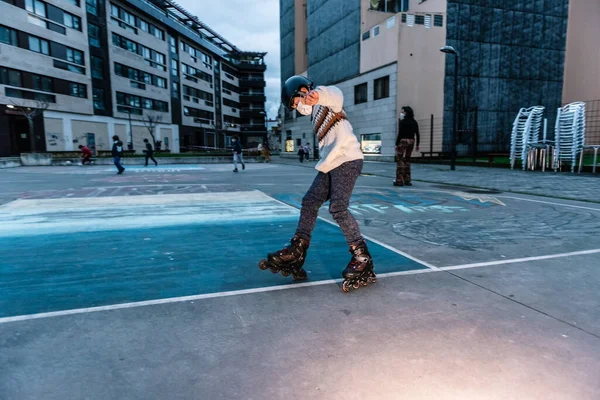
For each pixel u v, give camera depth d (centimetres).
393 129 2127
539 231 446
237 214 564
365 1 2359
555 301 247
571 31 2430
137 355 183
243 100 7512
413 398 153
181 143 5069
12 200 704
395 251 363
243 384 162
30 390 156
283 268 278
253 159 2805
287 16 3825
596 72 2550
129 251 367
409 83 2089
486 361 178
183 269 313
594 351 187
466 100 2188
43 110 2809
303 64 3653
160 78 4550
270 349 190
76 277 294
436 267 316
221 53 6272
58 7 3086
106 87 3647
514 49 2259
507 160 1911
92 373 168
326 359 181
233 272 306
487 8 2172
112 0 3691
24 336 201
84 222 505
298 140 3625
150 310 234
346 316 227
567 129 1211
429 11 2195
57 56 3097
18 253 360
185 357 182
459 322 218
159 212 580
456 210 589
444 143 2167
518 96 2302
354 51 2459
